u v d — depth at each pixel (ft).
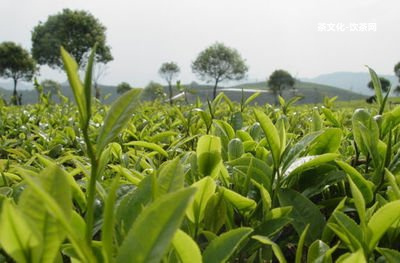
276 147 4.72
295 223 4.45
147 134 11.27
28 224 1.98
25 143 11.01
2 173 5.37
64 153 9.00
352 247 3.54
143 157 6.46
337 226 3.75
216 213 4.21
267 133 4.68
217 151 4.66
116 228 3.54
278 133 4.87
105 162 5.27
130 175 4.52
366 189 4.81
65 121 15.96
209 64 288.10
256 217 4.68
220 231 5.16
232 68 289.74
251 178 5.00
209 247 3.17
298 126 12.72
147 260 2.09
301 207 4.55
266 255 4.18
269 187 4.90
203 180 3.61
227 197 4.26
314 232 4.40
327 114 8.43
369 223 3.39
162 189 3.16
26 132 13.97
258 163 5.20
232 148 6.04
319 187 5.23
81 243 2.09
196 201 3.73
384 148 5.58
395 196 4.11
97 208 4.18
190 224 3.92
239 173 5.13
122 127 2.77
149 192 3.63
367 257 3.46
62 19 223.92
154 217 2.15
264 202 4.35
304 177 5.43
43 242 2.21
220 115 15.90
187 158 5.85
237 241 3.13
